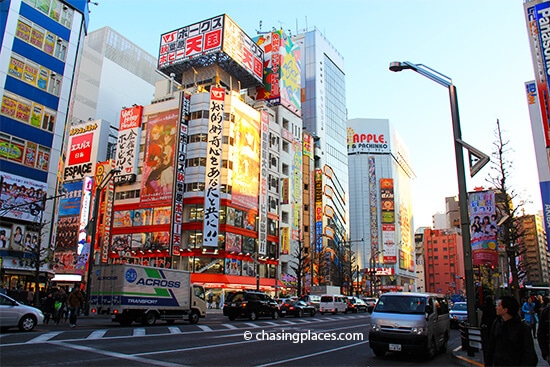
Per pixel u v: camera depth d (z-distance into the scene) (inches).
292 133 3011.8
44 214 1309.1
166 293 942.4
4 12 1254.9
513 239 954.1
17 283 1278.3
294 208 2874.0
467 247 496.4
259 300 1191.6
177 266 2199.8
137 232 2289.6
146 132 2434.8
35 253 1202.6
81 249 2402.8
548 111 994.1
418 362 489.4
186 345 555.8
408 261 5940.0
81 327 816.9
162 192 2265.0
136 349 502.3
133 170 2405.3
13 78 1259.2
